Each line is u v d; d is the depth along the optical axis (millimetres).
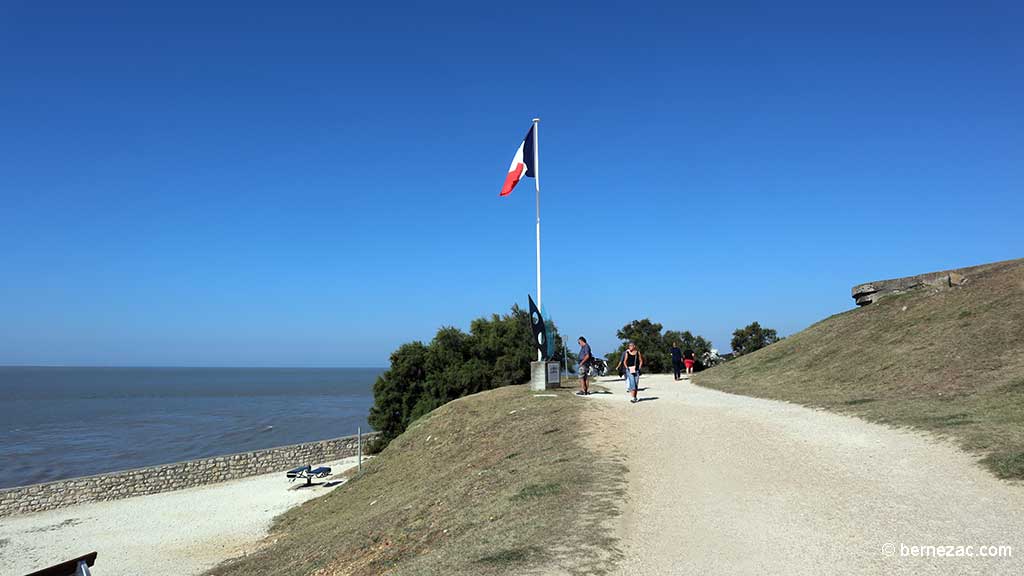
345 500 22062
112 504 33625
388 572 8523
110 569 21672
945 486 8609
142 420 89000
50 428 78562
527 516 8648
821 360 24562
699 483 9672
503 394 24703
